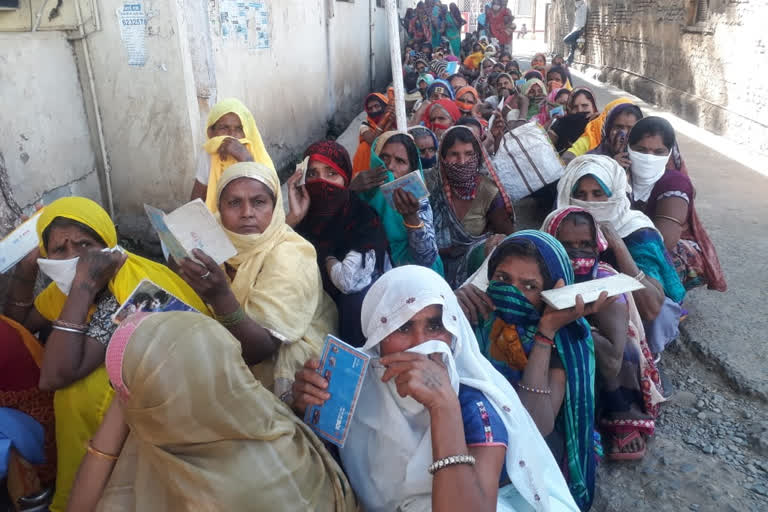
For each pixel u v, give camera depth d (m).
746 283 4.52
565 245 2.65
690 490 2.65
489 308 2.40
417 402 1.79
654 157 3.76
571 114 6.72
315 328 2.63
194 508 1.50
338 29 11.15
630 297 2.89
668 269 3.23
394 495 1.81
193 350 1.50
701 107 11.05
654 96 13.80
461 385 1.79
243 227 2.44
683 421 3.15
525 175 4.44
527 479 1.76
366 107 7.19
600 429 2.93
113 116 4.97
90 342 2.21
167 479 1.53
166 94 4.86
